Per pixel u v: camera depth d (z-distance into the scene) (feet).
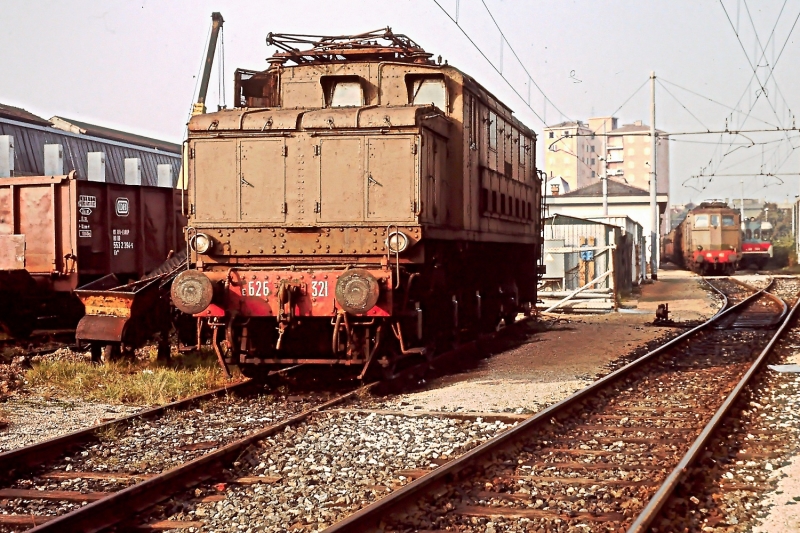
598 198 216.95
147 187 54.80
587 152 345.51
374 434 27.17
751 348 52.13
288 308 33.83
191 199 37.01
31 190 49.75
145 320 43.34
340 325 34.24
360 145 35.88
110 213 51.39
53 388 36.96
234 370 39.60
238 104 41.47
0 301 48.57
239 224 36.50
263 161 36.52
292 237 36.19
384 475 22.58
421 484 20.03
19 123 100.78
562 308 84.28
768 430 28.53
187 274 34.04
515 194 56.59
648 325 69.10
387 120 35.73
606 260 96.78
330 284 34.19
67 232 48.93
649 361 44.29
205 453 25.16
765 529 18.45
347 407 31.81
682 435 27.94
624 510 19.70
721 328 65.31
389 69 40.96
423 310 40.37
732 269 185.37
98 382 37.58
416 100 41.39
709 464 23.56
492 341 53.52
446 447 25.55
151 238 55.47
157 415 30.27
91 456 24.93
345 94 40.75
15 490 21.58
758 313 79.25
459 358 45.55
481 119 45.70
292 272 34.55
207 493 21.31
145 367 42.24
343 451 25.07
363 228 35.70
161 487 20.81
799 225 222.07
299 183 36.27
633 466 23.68
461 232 41.50
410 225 35.24
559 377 40.16
